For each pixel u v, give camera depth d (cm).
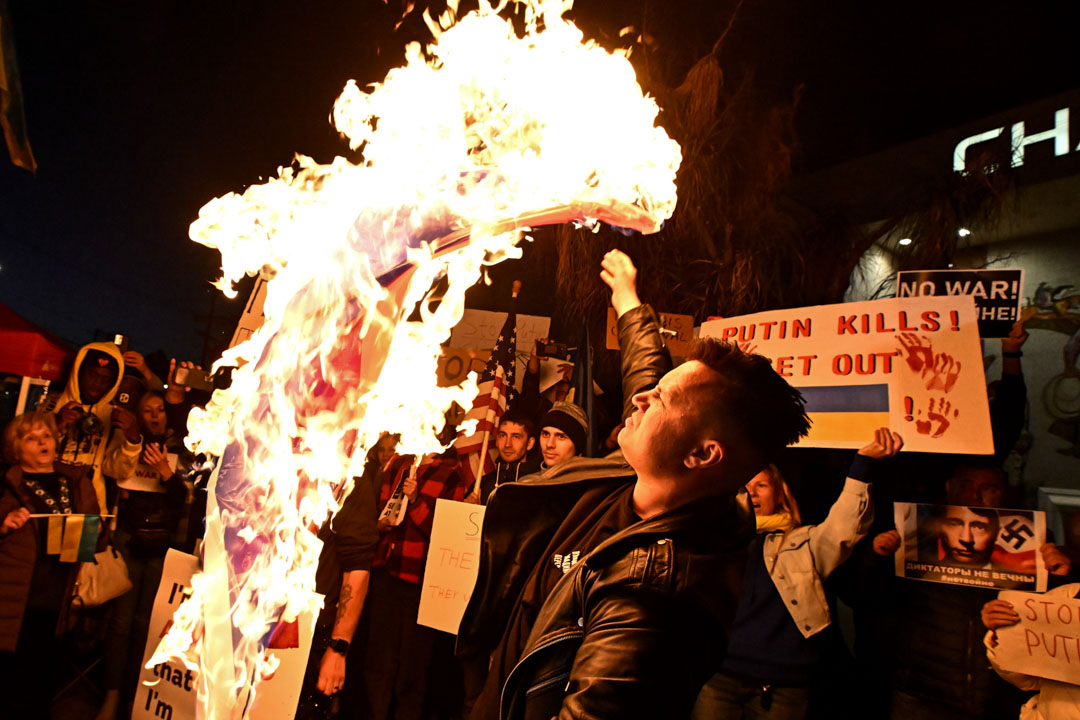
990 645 225
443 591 286
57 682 388
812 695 250
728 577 104
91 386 424
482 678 153
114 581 386
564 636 110
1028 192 550
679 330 324
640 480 116
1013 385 266
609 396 405
